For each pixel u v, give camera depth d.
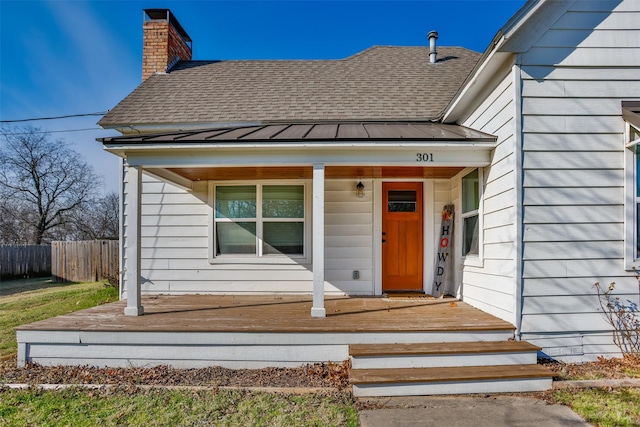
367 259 6.63
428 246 6.62
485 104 4.99
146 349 4.18
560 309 4.09
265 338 4.12
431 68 8.31
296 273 6.69
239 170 5.90
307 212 6.71
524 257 4.10
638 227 4.16
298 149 4.71
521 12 3.89
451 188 6.57
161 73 8.16
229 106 6.80
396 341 4.08
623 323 4.09
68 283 12.88
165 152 4.75
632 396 3.31
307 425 2.91
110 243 13.73
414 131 5.26
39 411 3.13
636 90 4.18
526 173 4.12
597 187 4.12
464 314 4.81
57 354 4.21
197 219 6.75
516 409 3.14
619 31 4.20
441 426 2.88
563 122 4.15
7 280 13.84
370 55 9.05
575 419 2.96
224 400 3.31
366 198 6.66
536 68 4.16
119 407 3.20
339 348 4.11
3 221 22.72
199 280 6.70
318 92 7.33
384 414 3.08
